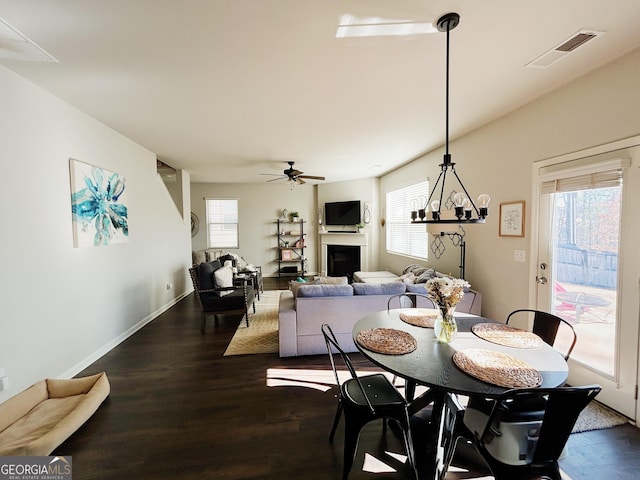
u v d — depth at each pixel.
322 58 1.96
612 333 2.13
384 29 1.66
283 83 2.30
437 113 2.98
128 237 3.67
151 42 1.76
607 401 2.15
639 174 1.90
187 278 5.97
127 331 3.64
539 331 2.06
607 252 2.16
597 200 2.22
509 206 2.99
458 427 1.48
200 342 3.47
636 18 1.58
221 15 1.53
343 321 3.15
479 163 3.43
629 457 1.71
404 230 5.66
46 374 2.38
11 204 2.09
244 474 1.61
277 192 7.86
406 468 1.66
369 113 2.95
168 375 2.70
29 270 2.23
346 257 7.25
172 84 2.30
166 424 2.02
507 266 3.06
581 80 2.24
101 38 1.71
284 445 1.82
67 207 2.62
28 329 2.22
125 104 2.67
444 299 1.71
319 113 2.94
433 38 1.76
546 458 1.21
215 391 2.43
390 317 2.23
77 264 2.74
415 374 1.37
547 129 2.54
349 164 5.39
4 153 2.04
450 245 4.08
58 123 2.52
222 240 7.77
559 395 1.12
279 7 1.47
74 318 2.70
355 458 1.73
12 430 1.87
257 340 3.52
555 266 2.58
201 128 3.35
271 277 7.86
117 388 2.48
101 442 1.85
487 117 3.10
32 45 1.77
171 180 6.59
